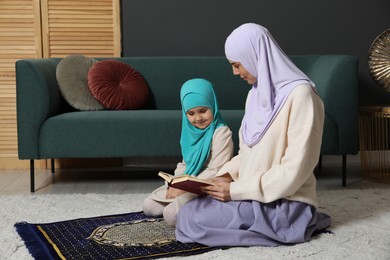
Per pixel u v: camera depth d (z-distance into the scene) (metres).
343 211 2.71
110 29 4.29
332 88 3.39
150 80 4.07
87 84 3.82
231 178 2.35
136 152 3.40
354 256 2.02
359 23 4.41
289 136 2.13
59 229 2.43
